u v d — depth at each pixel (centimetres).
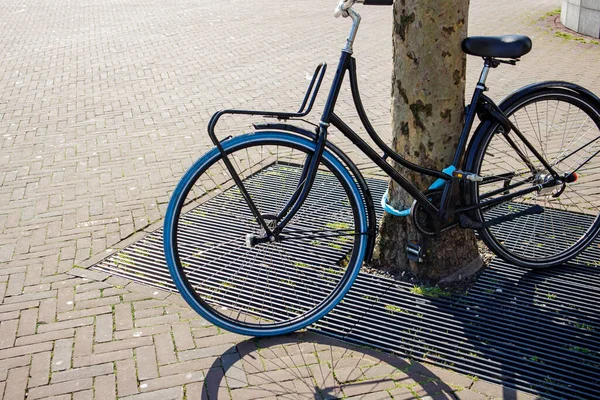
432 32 314
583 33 934
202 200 464
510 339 309
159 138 598
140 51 965
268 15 1214
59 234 425
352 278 322
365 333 317
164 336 316
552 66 773
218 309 336
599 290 348
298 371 290
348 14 294
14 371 295
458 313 330
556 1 1206
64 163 547
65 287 362
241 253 388
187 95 734
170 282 364
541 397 271
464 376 285
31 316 335
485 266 372
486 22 1049
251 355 302
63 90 775
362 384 280
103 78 822
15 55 966
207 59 898
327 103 300
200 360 299
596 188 450
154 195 478
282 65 848
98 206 464
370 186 478
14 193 490
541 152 391
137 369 294
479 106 327
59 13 1341
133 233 423
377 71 796
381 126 606
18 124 655
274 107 673
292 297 345
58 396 279
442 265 355
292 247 391
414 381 282
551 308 333
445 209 327
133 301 346
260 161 501
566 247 385
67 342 313
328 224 415
